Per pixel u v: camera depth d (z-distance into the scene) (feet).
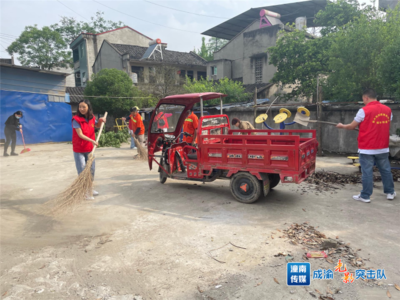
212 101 56.03
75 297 8.61
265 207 15.47
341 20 42.14
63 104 51.01
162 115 21.62
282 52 45.47
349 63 28.35
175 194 18.38
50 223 14.25
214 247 11.28
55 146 45.44
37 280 9.50
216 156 16.80
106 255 10.98
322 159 28.89
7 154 35.70
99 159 32.48
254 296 8.36
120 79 60.75
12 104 45.50
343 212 14.40
